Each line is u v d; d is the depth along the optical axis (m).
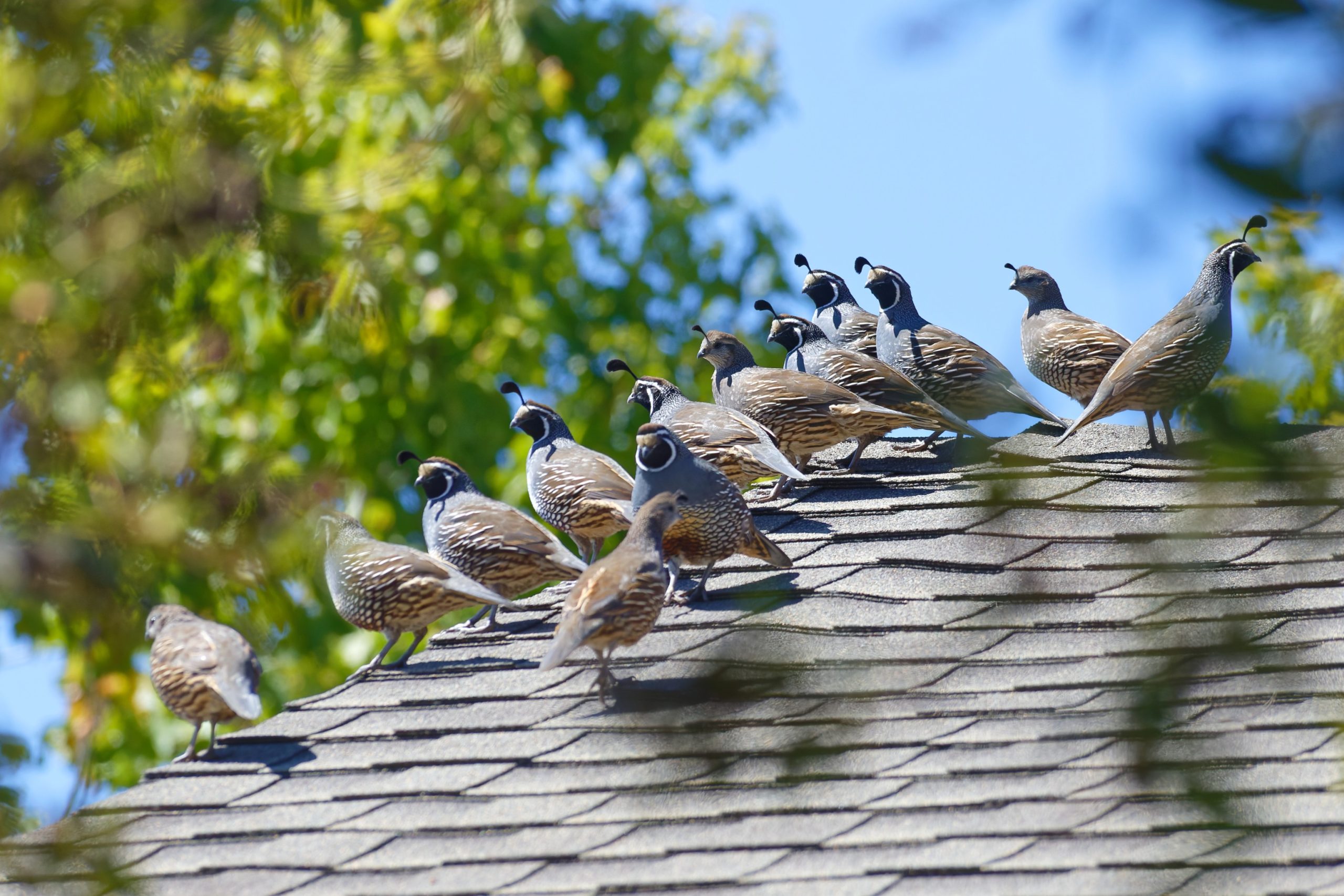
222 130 11.20
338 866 7.86
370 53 12.87
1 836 12.13
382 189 12.83
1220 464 3.77
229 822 8.49
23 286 10.57
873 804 7.73
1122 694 8.47
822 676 8.27
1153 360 12.66
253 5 11.49
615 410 28.44
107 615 11.59
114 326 11.13
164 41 10.76
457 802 8.38
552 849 7.71
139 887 7.77
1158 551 4.23
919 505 11.99
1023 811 7.46
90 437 11.36
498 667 10.33
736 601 10.83
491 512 12.68
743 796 7.93
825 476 13.13
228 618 14.38
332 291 13.22
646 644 10.30
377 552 11.70
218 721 11.17
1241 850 6.77
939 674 9.07
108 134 10.91
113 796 8.95
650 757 8.46
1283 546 9.94
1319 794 7.16
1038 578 9.99
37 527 10.94
